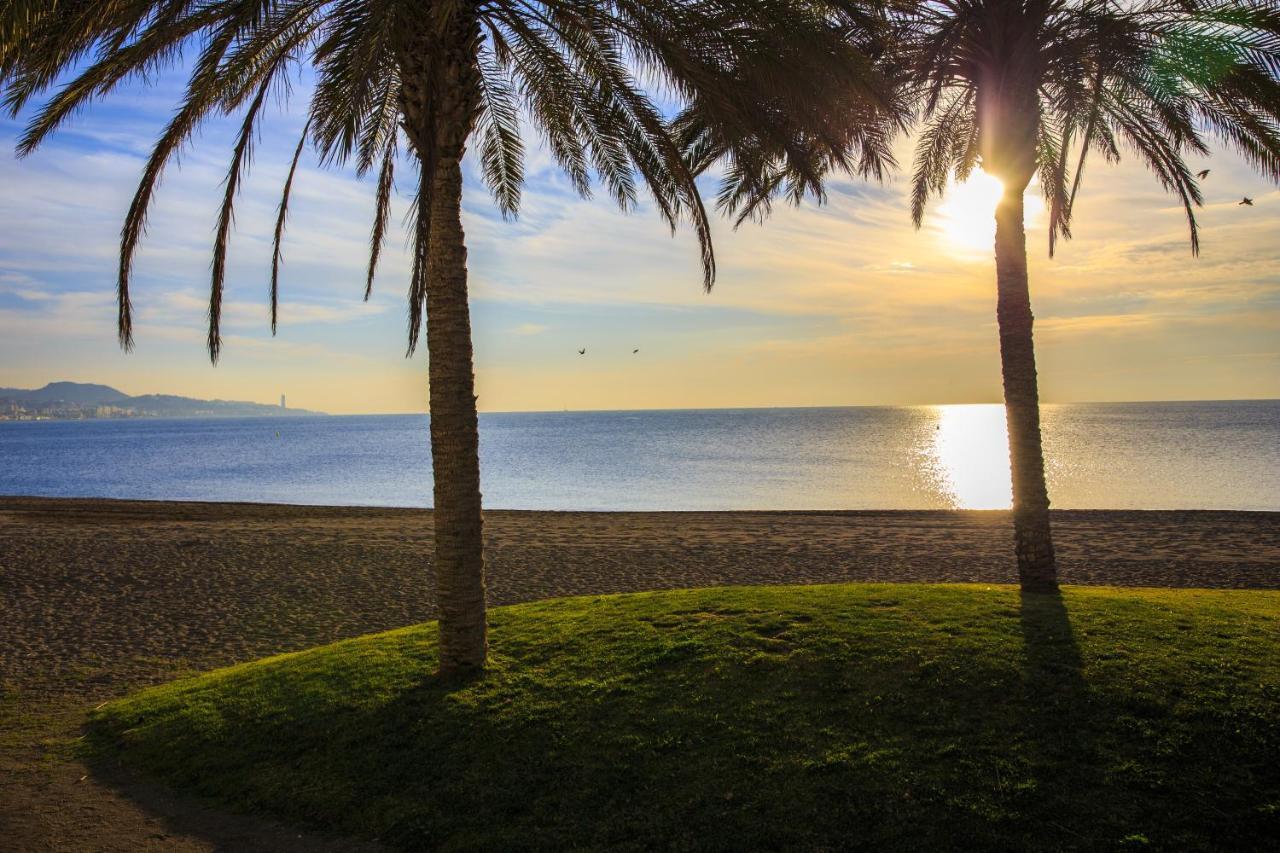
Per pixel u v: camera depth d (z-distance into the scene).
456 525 7.68
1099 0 9.38
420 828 5.49
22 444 132.12
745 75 7.74
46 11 5.81
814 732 6.02
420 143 7.42
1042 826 4.86
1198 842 4.67
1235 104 9.27
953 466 54.69
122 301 7.13
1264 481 38.84
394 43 6.87
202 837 5.60
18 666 10.75
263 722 7.22
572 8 7.58
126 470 64.81
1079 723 5.79
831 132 9.23
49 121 7.03
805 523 25.08
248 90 7.95
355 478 52.88
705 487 42.34
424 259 8.00
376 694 7.46
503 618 9.71
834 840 4.94
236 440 128.38
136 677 10.24
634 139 8.95
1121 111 11.23
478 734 6.50
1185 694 6.03
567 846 5.14
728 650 7.50
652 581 16.70
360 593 15.52
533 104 9.57
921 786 5.29
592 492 40.53
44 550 20.00
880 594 9.23
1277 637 7.13
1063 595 9.02
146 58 6.89
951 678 6.55
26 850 5.45
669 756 5.95
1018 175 9.65
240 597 15.19
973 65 10.02
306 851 5.37
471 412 7.71
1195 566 17.34
